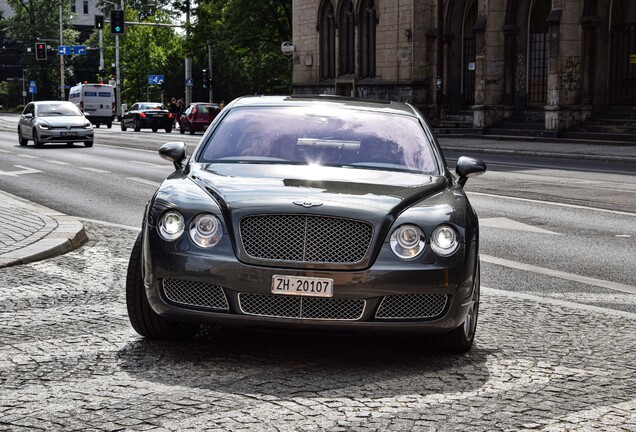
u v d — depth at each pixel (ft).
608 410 15.76
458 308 18.58
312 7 160.76
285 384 17.04
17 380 17.07
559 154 91.15
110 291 26.13
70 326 21.61
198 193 19.10
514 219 44.19
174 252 18.38
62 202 51.08
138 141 127.85
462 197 20.27
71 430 14.30
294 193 18.78
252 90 257.14
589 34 111.24
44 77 401.70
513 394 16.67
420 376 17.81
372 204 18.52
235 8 186.50
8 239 33.68
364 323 18.02
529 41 123.95
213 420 14.85
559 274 30.01
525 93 124.36
